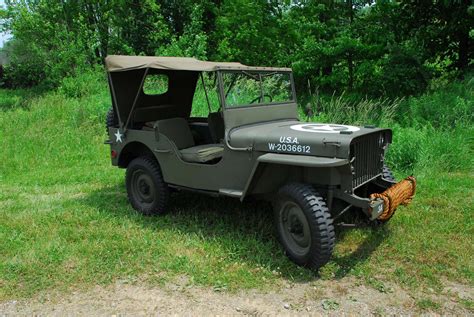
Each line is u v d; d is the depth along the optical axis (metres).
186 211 5.27
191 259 4.06
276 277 3.76
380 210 3.74
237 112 4.46
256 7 14.52
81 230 4.77
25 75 20.53
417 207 5.22
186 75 5.99
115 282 3.75
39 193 6.36
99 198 5.93
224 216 5.06
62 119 10.67
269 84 4.93
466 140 7.58
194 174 4.66
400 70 11.34
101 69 15.22
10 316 3.33
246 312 3.30
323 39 13.68
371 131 3.97
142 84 4.95
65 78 14.31
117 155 5.48
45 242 4.47
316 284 3.66
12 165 7.91
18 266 3.97
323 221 3.64
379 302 3.40
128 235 4.60
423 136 7.27
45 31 16.67
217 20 15.75
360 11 14.12
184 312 3.32
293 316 3.25
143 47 17.88
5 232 4.76
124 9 17.44
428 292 3.51
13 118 10.77
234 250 4.20
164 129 5.15
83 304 3.46
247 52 14.97
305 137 3.88
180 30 18.67
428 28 12.15
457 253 4.09
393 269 3.87
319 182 3.91
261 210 5.20
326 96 12.99
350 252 4.18
